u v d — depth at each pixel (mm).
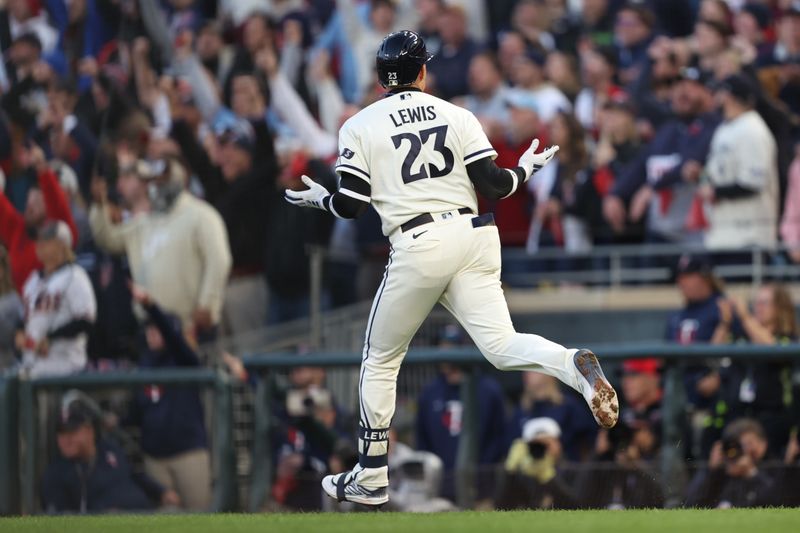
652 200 41156
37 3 45688
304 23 45500
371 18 45656
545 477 27547
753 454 26297
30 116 44375
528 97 42594
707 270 31172
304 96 44969
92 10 45562
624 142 41625
